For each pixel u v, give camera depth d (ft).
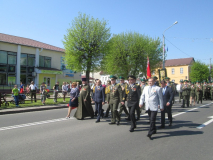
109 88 27.07
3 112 34.14
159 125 24.67
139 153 14.65
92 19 82.43
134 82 21.76
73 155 14.23
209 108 42.01
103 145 16.48
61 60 108.47
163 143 17.16
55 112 36.58
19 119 28.89
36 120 28.02
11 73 84.69
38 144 16.79
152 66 100.94
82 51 79.51
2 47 81.20
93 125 24.45
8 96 65.36
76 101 29.07
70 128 22.77
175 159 13.56
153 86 19.16
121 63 96.27
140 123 25.66
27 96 59.77
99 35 81.00
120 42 97.45
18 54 86.38
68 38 80.43
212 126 23.98
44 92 45.93
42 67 97.09
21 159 13.52
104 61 85.71
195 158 13.78
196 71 151.53
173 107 44.01
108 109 30.17
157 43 100.07
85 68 82.48
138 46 95.30
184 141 17.79
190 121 27.14
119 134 20.08
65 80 110.22
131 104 21.13
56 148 15.74
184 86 43.32
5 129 22.35
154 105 18.56
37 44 99.66
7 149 15.55
